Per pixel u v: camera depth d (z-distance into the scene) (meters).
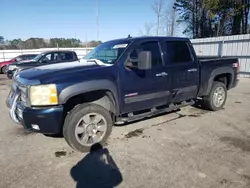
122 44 3.90
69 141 3.30
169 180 2.65
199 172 2.80
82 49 24.91
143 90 3.91
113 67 3.54
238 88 8.98
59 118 3.11
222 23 31.19
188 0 35.69
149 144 3.63
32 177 2.77
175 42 4.41
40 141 3.85
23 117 3.12
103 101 3.76
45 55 9.77
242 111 5.45
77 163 3.09
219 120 4.77
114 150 3.45
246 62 12.34
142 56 3.32
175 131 4.17
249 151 3.33
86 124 3.40
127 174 2.80
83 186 2.58
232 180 2.62
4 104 6.67
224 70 5.30
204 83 4.94
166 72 4.16
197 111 5.48
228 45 13.23
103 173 2.83
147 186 2.55
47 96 3.02
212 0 29.34
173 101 4.50
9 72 11.88
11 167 3.01
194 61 4.67
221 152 3.30
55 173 2.85
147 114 4.12
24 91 3.19
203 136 3.92
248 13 29.56
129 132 4.16
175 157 3.18
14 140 3.91
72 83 3.12
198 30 36.09
